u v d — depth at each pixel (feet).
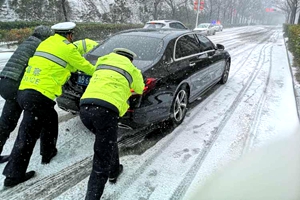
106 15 83.97
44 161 10.07
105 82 7.76
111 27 58.08
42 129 9.64
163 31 14.94
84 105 7.75
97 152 7.79
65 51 8.89
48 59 8.85
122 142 11.87
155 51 12.55
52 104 9.26
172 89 12.32
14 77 9.52
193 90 15.07
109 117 7.62
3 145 10.16
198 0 93.71
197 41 16.40
